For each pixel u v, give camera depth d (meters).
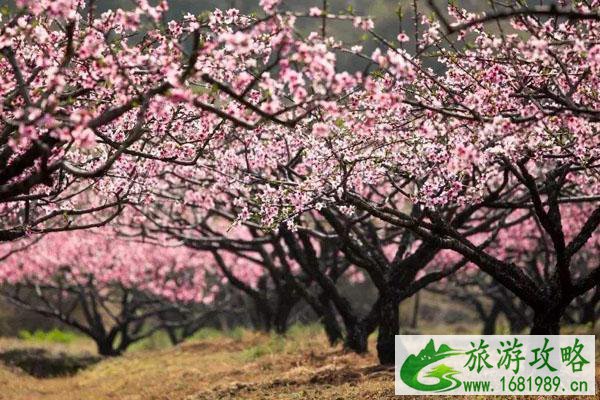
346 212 23.75
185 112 21.55
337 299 36.00
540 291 24.97
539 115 16.83
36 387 43.03
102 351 58.44
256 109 14.94
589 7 18.44
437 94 21.06
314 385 27.78
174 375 37.06
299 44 15.48
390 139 21.78
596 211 24.25
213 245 42.62
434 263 58.25
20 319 75.31
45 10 15.98
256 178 26.70
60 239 56.66
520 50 17.69
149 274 61.94
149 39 19.20
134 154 19.53
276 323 49.03
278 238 37.28
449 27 14.21
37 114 14.54
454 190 22.05
